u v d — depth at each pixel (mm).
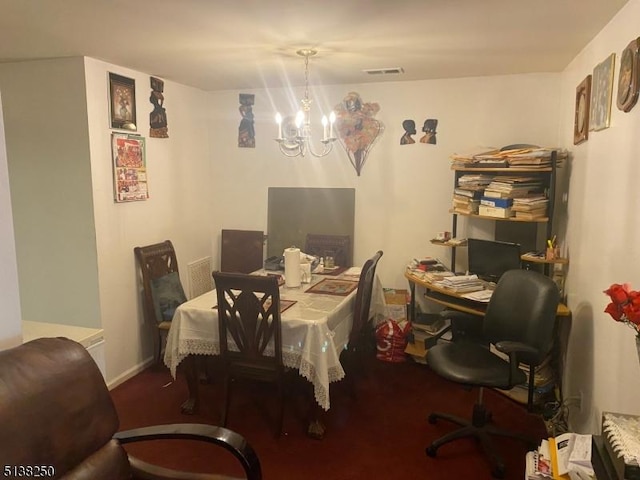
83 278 3195
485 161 3336
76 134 3047
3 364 1396
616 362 1982
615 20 2174
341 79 3795
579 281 2738
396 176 4004
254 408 3027
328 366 2562
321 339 2502
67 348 1580
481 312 3074
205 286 4426
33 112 3113
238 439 1665
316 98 4109
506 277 2756
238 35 2520
